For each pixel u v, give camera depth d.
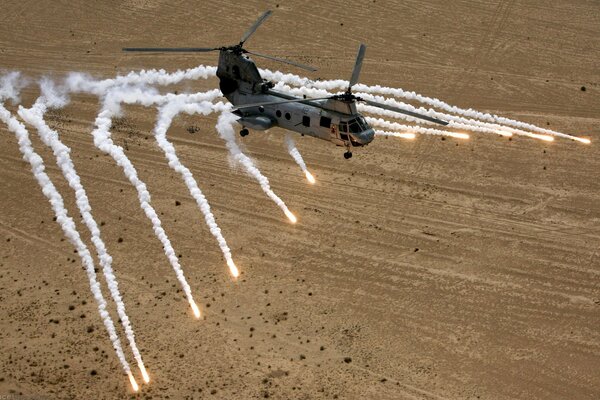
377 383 38.84
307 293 44.44
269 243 48.31
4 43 72.94
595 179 55.31
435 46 72.50
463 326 42.44
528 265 46.94
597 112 63.53
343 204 51.91
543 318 43.06
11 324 42.09
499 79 67.81
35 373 38.94
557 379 39.38
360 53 46.62
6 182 54.12
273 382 38.62
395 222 50.31
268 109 48.72
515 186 54.31
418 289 44.88
